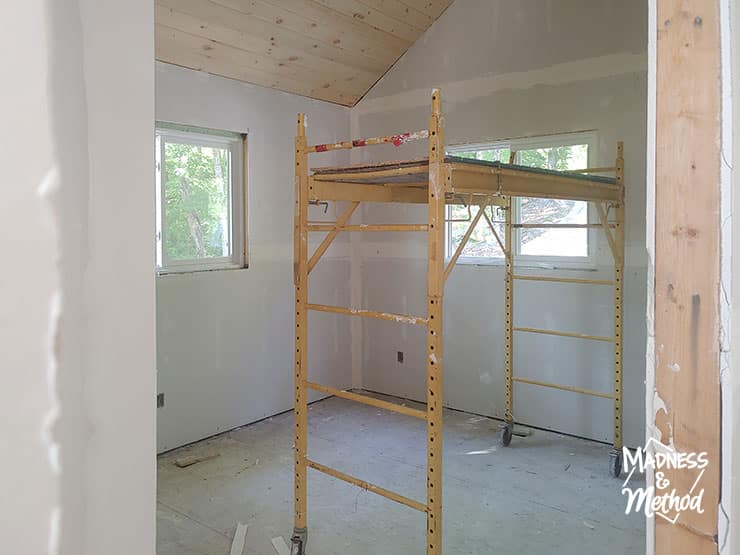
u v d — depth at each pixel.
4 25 0.86
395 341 4.80
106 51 0.99
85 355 0.97
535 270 4.01
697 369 0.93
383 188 2.75
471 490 3.12
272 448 3.73
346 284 4.93
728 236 0.89
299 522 2.49
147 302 1.06
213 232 3.95
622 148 3.40
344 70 4.39
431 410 2.09
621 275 3.40
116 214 1.01
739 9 0.89
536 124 3.95
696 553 0.94
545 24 3.88
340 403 4.68
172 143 3.67
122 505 1.04
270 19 3.54
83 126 0.96
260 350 4.22
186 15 3.24
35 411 0.91
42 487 0.92
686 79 0.92
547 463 3.48
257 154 4.11
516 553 2.51
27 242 0.89
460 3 4.25
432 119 2.08
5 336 0.87
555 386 3.65
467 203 3.11
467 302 4.36
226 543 2.60
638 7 3.51
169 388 3.64
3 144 0.86
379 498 3.04
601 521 2.79
